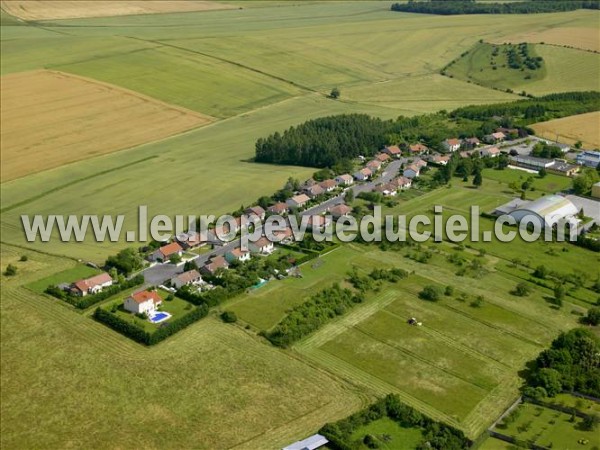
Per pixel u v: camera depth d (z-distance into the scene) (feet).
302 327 497.46
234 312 527.81
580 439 388.16
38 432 407.44
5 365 469.16
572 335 467.93
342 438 387.34
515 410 414.82
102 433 404.36
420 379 451.53
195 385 444.14
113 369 460.96
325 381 448.24
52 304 542.98
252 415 416.05
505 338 497.87
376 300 547.90
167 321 511.40
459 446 383.65
